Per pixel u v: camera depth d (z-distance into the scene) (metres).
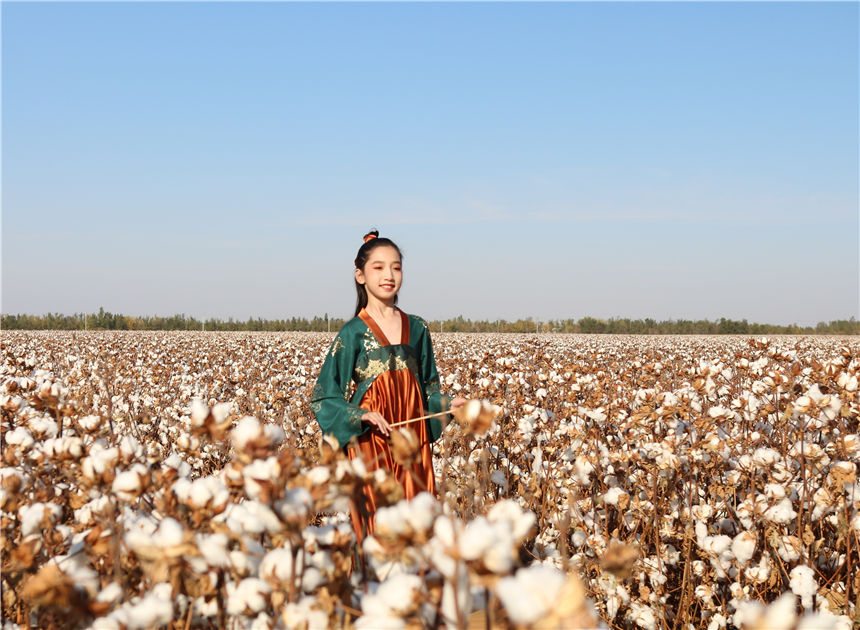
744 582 3.12
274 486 1.44
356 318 3.35
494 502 3.39
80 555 1.79
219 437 1.73
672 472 3.62
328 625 1.43
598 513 3.73
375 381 3.20
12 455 2.28
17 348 11.71
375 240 3.44
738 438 3.77
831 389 3.46
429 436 3.32
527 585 1.00
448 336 33.94
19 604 1.86
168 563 1.48
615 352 14.68
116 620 1.40
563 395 4.93
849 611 2.77
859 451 3.24
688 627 3.09
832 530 3.24
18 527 2.07
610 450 4.18
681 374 5.48
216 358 12.39
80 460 2.10
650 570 3.24
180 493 1.62
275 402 5.44
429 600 1.30
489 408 1.76
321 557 1.55
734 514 3.40
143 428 5.20
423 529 1.31
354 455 3.03
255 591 1.49
